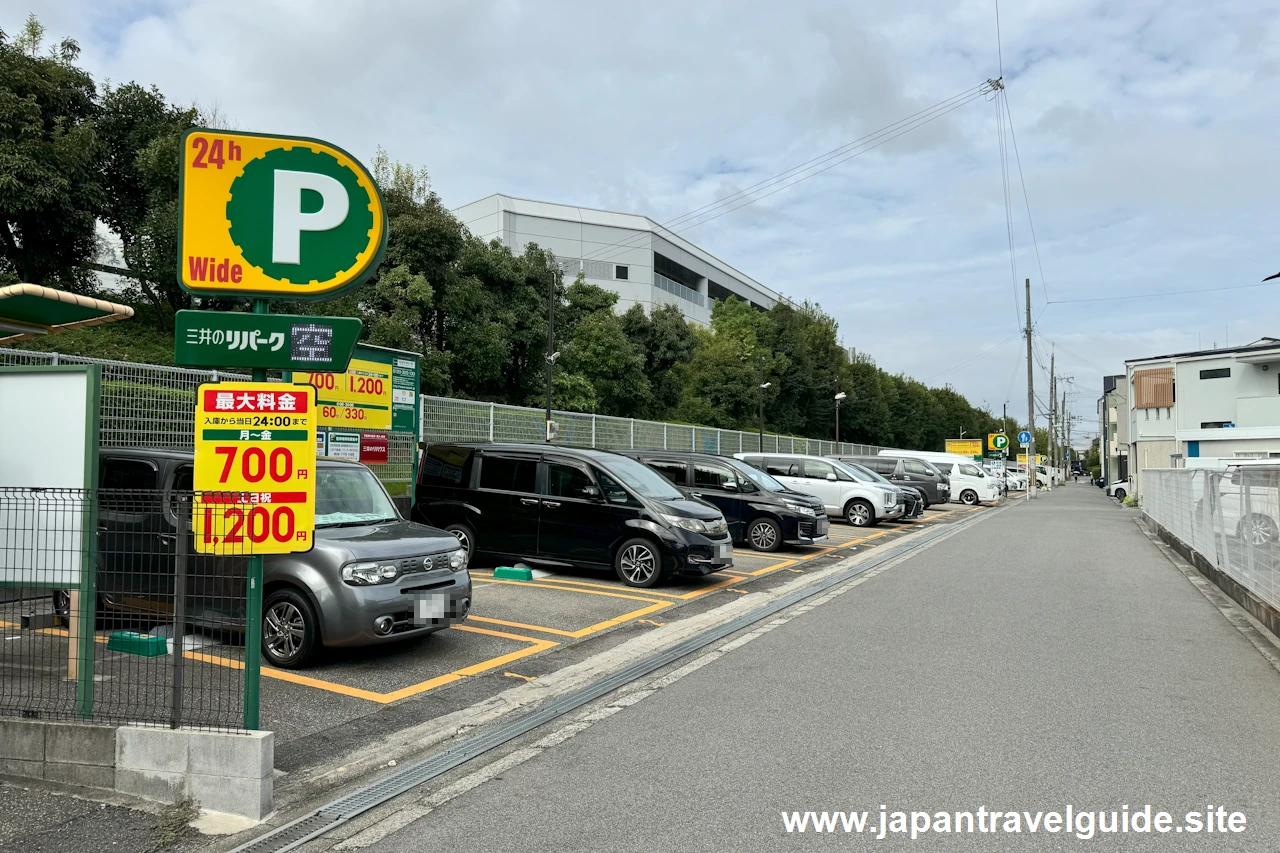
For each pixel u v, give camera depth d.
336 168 4.52
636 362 35.00
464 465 11.32
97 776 4.08
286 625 6.34
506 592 9.75
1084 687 5.93
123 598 4.38
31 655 4.43
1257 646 7.29
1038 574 11.91
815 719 5.21
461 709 5.50
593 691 5.93
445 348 26.84
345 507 7.14
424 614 6.53
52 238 19.67
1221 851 3.40
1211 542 11.39
